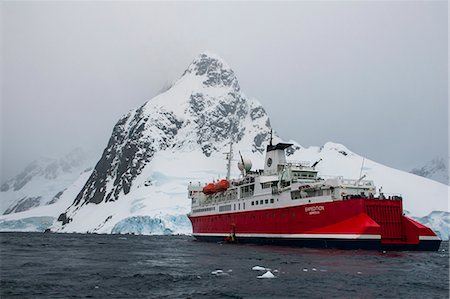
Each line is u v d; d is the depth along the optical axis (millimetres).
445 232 166250
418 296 31906
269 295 31781
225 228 87562
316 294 32125
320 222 62781
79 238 140000
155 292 33062
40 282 37281
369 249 57906
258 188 77500
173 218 175500
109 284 36375
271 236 72500
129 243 104000
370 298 31109
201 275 41250
